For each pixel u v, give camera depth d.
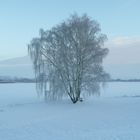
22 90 69.00
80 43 36.47
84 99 40.03
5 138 16.23
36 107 33.12
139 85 99.88
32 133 17.52
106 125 19.75
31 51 37.94
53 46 37.41
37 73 37.84
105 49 37.06
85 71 36.81
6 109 31.81
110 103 36.03
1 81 133.62
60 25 37.62
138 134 15.75
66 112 28.12
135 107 31.00
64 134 16.84
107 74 37.25
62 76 37.09
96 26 38.38
